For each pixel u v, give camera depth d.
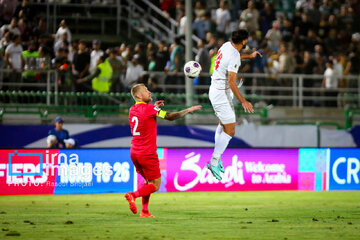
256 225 27.98
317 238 24.05
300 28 74.88
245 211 34.66
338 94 67.44
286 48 67.44
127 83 58.72
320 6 80.44
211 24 73.81
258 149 46.62
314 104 67.25
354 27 79.62
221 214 32.91
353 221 29.97
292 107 64.38
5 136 52.78
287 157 47.25
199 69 32.78
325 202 41.03
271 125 58.78
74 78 57.25
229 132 32.00
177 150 45.44
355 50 76.94
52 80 56.44
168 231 25.72
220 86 31.36
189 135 56.53
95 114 55.91
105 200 40.94
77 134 54.31
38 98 55.09
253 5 72.06
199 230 26.08
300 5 80.00
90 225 27.62
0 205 37.72
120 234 24.73
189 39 55.03
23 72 55.59
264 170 46.78
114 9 78.38
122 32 77.25
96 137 54.84
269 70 66.44
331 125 62.34
